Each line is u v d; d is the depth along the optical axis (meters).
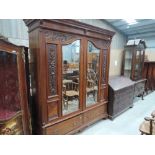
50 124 1.89
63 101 2.04
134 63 4.06
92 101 2.55
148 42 5.00
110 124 2.76
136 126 2.68
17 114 1.67
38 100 1.84
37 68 1.75
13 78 1.71
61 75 1.93
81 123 2.37
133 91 3.67
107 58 2.67
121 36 4.46
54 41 1.77
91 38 2.26
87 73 2.33
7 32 2.24
